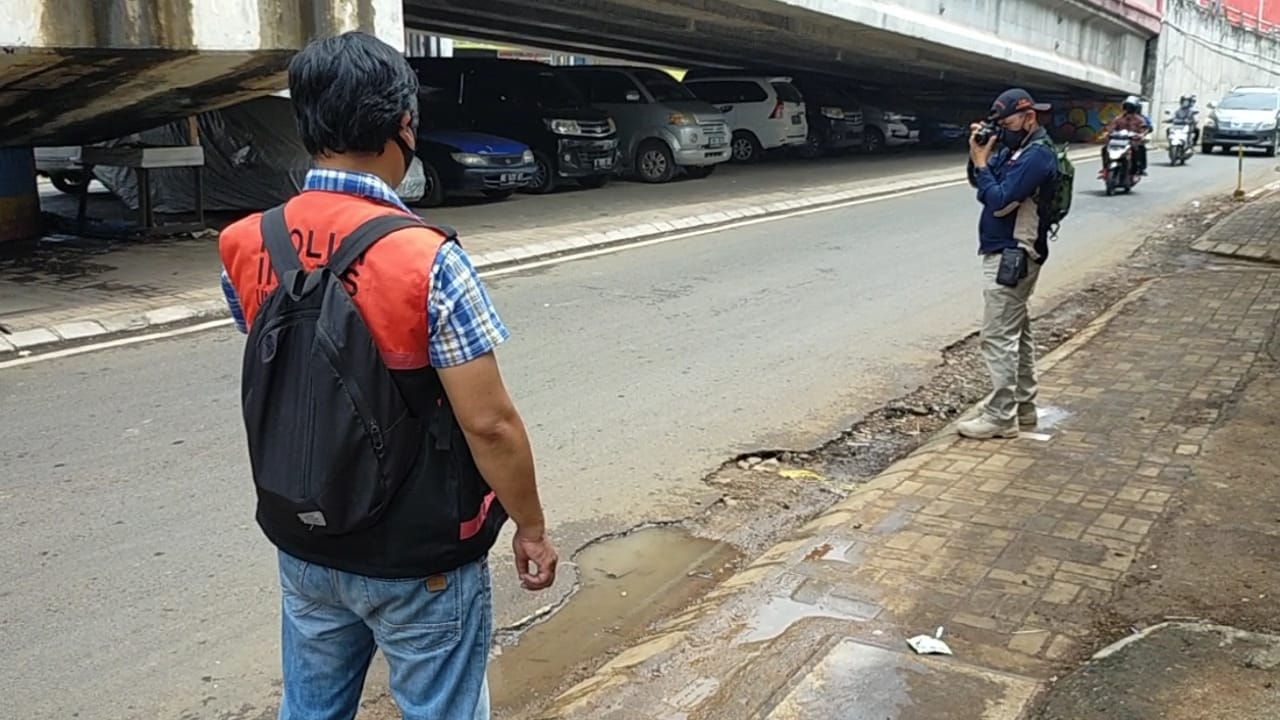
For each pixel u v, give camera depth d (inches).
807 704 127.4
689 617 158.9
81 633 156.2
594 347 320.2
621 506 207.2
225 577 173.6
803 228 566.9
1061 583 158.9
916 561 167.6
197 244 479.5
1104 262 482.3
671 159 756.6
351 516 78.8
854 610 151.9
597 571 181.3
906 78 1253.7
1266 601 150.9
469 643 86.6
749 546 191.6
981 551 171.0
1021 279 220.8
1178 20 1531.7
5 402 263.4
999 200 215.9
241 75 414.9
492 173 619.2
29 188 485.4
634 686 135.6
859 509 190.2
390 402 77.9
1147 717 122.0
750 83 932.0
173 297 373.4
